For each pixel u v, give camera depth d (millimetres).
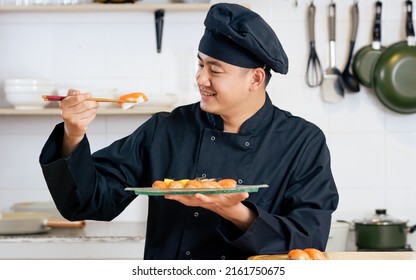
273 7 3885
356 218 3893
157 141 2229
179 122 2236
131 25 3908
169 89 3916
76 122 1938
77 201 2086
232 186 1897
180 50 3908
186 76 3916
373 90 3863
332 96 3877
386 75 3785
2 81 3910
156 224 2160
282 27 3885
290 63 3887
